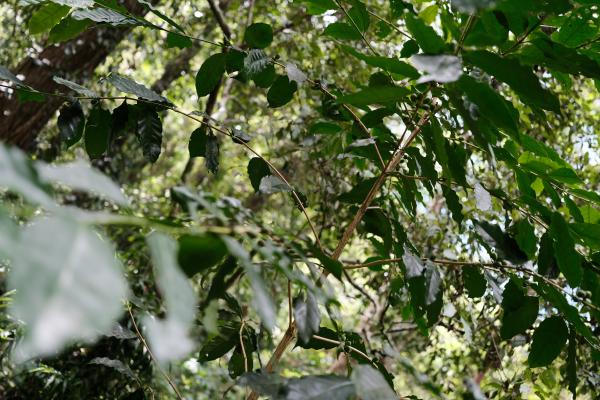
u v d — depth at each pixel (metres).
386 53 2.78
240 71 1.13
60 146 3.84
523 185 1.08
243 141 1.14
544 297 1.00
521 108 2.24
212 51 4.22
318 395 0.56
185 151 6.23
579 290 1.38
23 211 0.29
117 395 2.10
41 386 2.20
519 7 0.68
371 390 0.55
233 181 4.92
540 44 0.77
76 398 2.15
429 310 0.93
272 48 3.06
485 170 2.32
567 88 1.06
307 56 2.99
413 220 1.15
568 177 1.02
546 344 0.98
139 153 4.28
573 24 0.86
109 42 3.38
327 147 1.62
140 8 3.25
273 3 3.63
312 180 2.82
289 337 0.95
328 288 0.63
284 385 0.58
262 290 0.43
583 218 1.06
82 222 0.27
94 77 3.60
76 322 0.21
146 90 1.12
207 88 1.14
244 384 0.59
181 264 0.44
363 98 0.67
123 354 2.12
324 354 4.89
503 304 1.02
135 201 4.41
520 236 1.04
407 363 0.74
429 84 0.76
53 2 1.04
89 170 0.34
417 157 0.98
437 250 2.15
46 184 0.29
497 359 2.24
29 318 0.20
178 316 0.29
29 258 0.23
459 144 1.04
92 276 0.24
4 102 3.13
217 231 0.45
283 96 1.14
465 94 0.65
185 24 3.71
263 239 0.56
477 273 1.04
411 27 0.67
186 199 0.49
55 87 3.25
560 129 2.58
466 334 1.22
